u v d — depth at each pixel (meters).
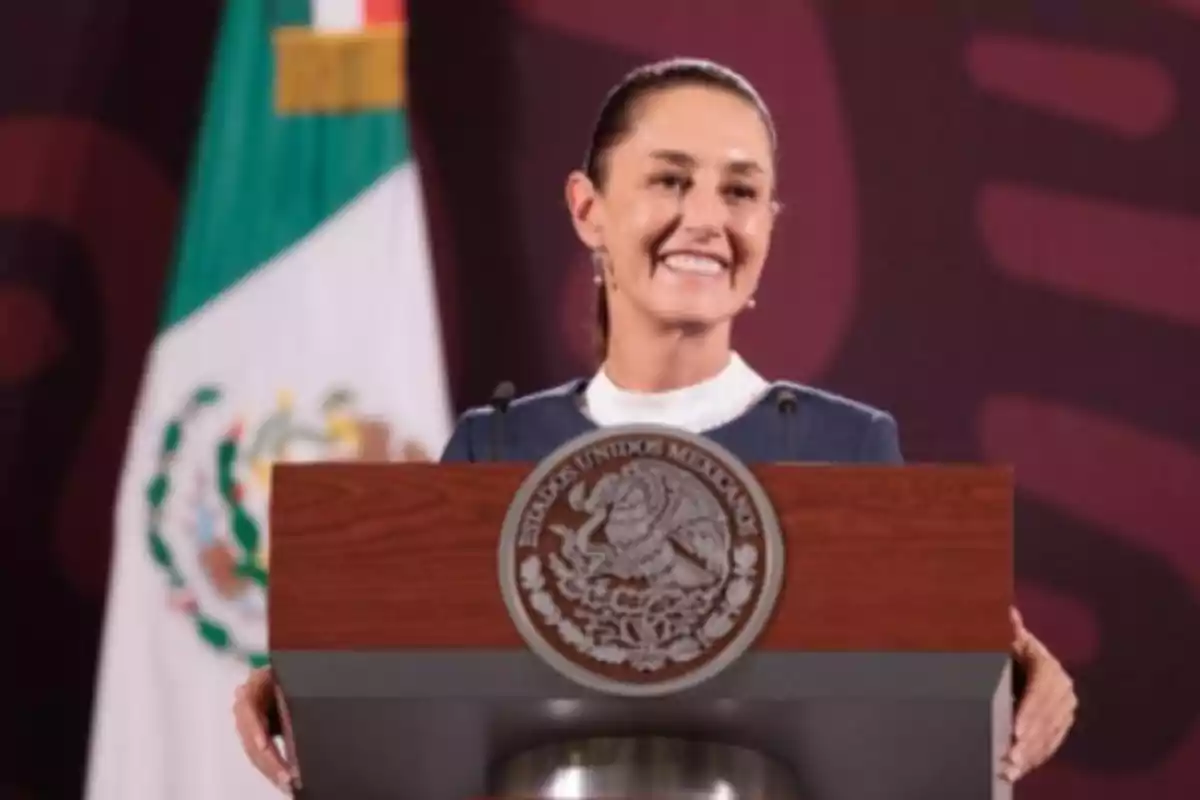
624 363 9.49
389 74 11.69
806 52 12.34
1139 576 11.82
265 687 7.32
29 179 12.72
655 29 12.46
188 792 11.20
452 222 12.43
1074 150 12.16
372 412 11.30
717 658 5.20
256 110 11.74
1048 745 6.71
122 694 11.26
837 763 5.51
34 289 12.59
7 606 12.28
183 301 11.56
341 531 5.33
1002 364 12.01
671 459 5.31
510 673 5.27
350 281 11.48
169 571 11.32
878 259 12.12
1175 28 12.22
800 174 12.23
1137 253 12.04
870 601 5.25
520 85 12.53
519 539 5.28
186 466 11.36
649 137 9.70
